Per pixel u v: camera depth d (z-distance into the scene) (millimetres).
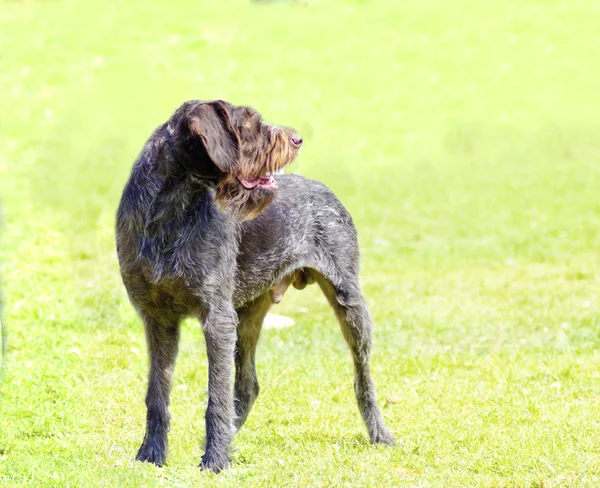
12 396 10328
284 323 14148
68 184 21141
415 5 39844
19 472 8461
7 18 34531
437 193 23766
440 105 31297
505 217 21484
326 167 25797
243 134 8398
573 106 31375
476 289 16125
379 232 20375
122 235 8391
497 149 27828
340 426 10047
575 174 25375
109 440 9383
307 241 9375
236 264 8867
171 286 8328
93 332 13039
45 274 15289
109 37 33312
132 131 25625
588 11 39750
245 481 8320
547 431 9578
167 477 8367
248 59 33344
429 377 11758
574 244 19016
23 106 26875
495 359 12414
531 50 36156
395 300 15555
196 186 8297
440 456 9023
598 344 13086
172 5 36938
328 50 35000
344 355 12688
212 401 8484
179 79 30766
